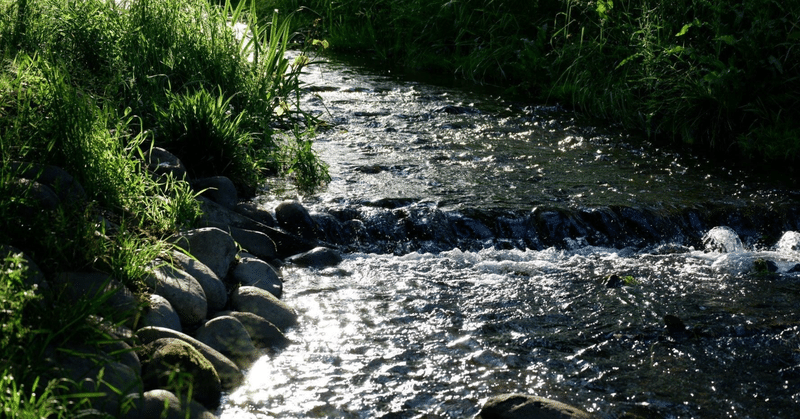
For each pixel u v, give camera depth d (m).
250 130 6.72
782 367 3.89
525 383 3.68
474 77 10.76
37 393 2.87
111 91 5.93
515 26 11.29
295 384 3.60
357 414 3.38
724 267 5.30
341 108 8.54
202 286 4.16
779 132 7.75
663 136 8.33
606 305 4.59
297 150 6.30
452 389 3.61
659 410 3.48
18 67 5.31
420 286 4.79
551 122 8.60
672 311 4.53
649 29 9.02
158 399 3.07
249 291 4.27
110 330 3.39
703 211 6.07
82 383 2.96
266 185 6.07
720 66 8.13
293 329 4.14
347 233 5.45
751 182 6.88
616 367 3.85
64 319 3.23
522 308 4.52
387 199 5.86
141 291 3.81
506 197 6.08
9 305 3.06
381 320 4.30
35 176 4.20
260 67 7.70
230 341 3.80
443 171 6.64
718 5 8.49
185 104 6.06
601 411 3.45
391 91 9.61
